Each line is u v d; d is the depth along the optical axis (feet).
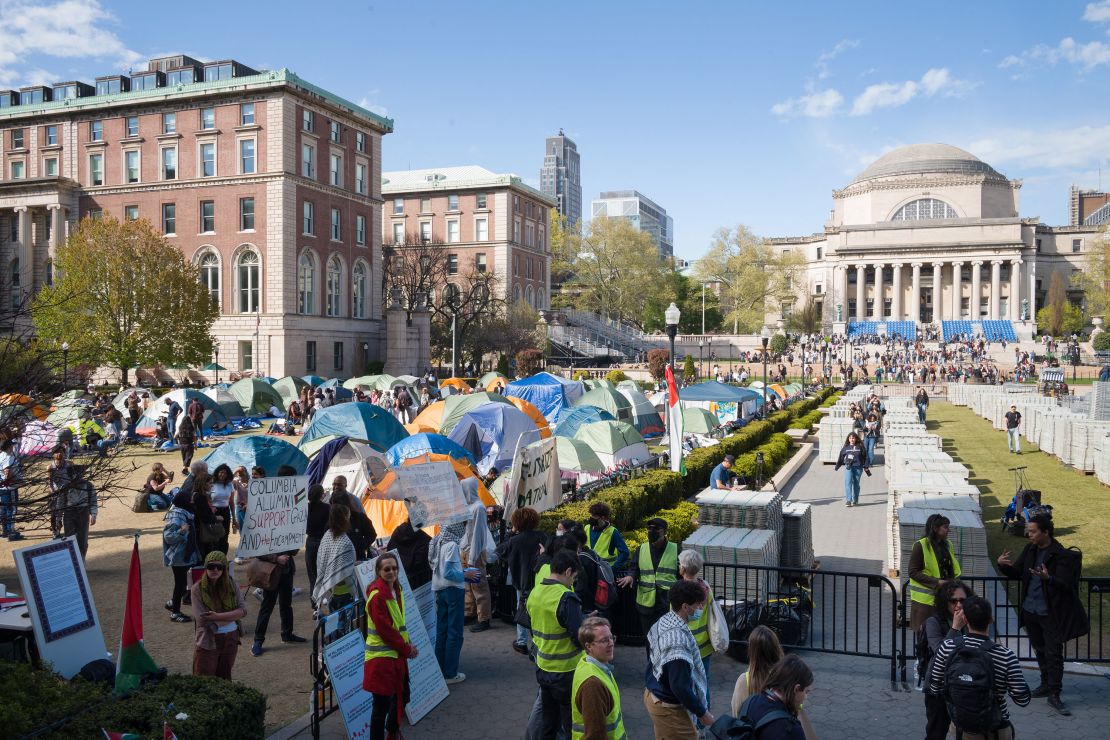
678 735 22.67
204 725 22.21
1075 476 88.33
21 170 229.25
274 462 66.18
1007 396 145.79
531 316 276.21
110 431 105.60
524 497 48.96
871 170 445.78
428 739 28.63
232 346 208.44
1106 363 277.64
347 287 230.07
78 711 22.07
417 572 36.24
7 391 33.45
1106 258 280.10
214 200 209.56
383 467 59.31
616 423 90.63
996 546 58.29
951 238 392.06
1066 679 34.06
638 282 354.13
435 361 260.62
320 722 29.63
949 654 23.58
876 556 58.90
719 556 40.78
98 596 45.47
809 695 32.94
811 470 102.47
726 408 131.13
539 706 25.36
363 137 238.07
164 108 213.66
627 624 38.45
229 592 29.32
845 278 407.03
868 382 258.16
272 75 201.77
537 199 348.79
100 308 158.40
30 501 32.35
